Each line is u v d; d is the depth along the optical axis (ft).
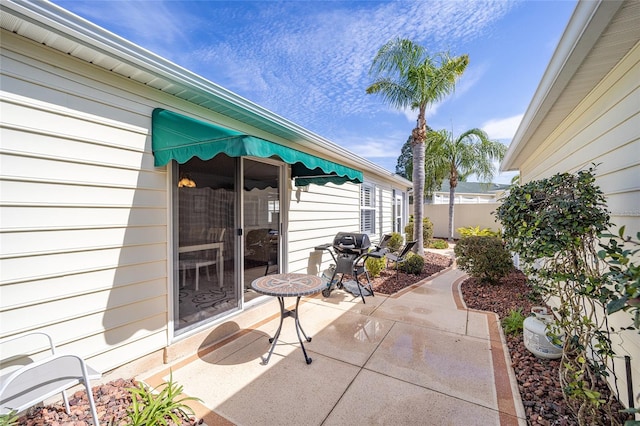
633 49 7.86
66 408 7.72
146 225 10.30
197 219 12.25
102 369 9.13
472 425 7.66
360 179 18.29
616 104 8.95
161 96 10.78
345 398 8.80
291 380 9.73
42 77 7.94
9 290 7.44
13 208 7.51
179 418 7.93
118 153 9.53
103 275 9.18
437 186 56.95
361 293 18.51
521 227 9.55
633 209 8.14
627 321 8.20
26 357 7.68
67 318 8.41
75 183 8.57
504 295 18.98
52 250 8.14
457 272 27.02
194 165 12.12
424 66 27.61
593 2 6.17
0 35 7.27
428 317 15.33
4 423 5.90
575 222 8.11
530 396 8.74
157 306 10.61
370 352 11.57
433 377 9.83
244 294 14.96
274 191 17.46
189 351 11.53
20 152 7.59
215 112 12.84
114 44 8.25
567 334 8.33
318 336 13.07
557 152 15.16
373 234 34.81
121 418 7.65
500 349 11.74
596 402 6.91
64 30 7.40
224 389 9.27
